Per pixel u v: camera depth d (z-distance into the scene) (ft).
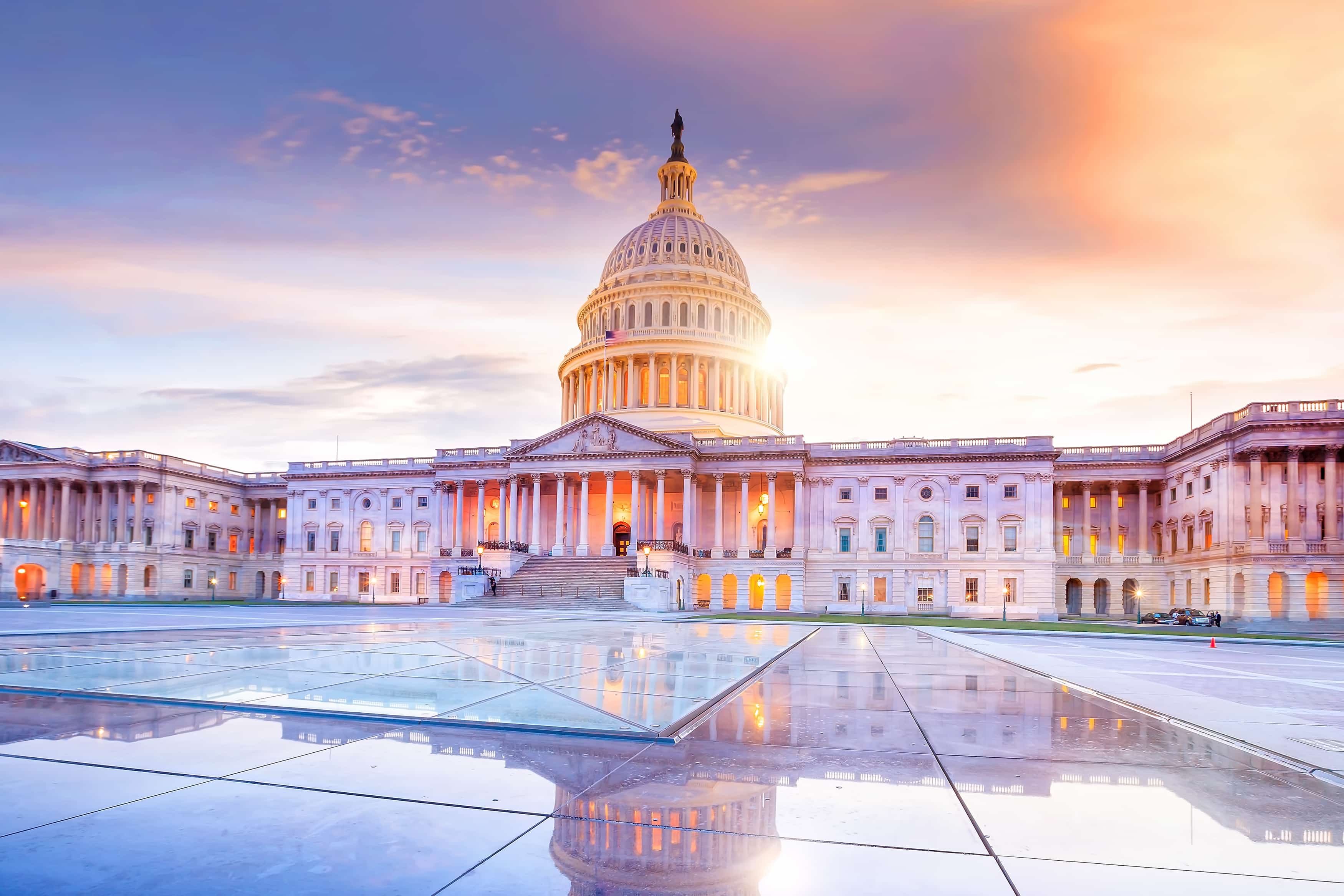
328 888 16.61
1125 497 312.50
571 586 263.08
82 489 358.43
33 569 331.36
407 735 30.66
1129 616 295.28
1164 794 24.30
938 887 16.90
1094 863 18.45
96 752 27.37
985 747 30.58
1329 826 21.35
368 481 366.02
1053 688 50.62
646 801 22.80
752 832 20.30
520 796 23.08
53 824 20.16
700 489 326.03
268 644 71.15
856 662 68.39
